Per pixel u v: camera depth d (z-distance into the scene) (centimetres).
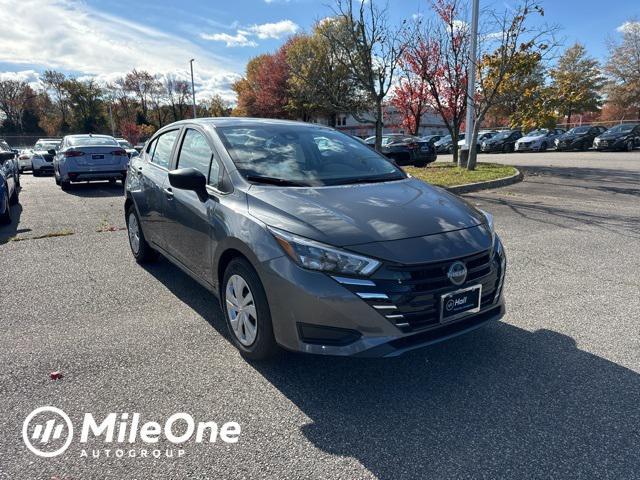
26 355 325
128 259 563
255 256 285
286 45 4225
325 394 281
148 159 506
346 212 294
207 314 398
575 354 327
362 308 256
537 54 1345
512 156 2523
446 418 257
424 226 290
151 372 304
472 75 1459
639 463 221
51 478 213
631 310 401
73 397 276
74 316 393
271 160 364
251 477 214
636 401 270
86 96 7344
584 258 551
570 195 1023
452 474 215
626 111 5050
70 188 1274
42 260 559
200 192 357
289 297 269
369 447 234
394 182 372
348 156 409
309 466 221
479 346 340
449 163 1838
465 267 276
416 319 266
